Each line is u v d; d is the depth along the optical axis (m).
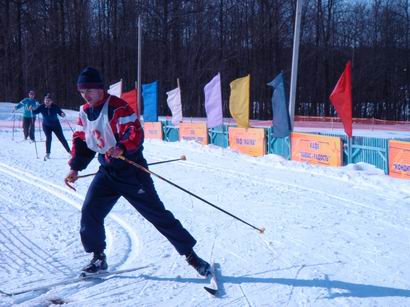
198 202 7.20
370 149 9.74
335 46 45.84
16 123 25.17
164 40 42.69
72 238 5.41
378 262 4.61
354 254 4.83
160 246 5.07
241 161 11.69
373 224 5.95
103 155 4.00
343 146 10.41
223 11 44.06
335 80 46.31
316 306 3.67
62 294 3.87
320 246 5.08
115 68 44.56
